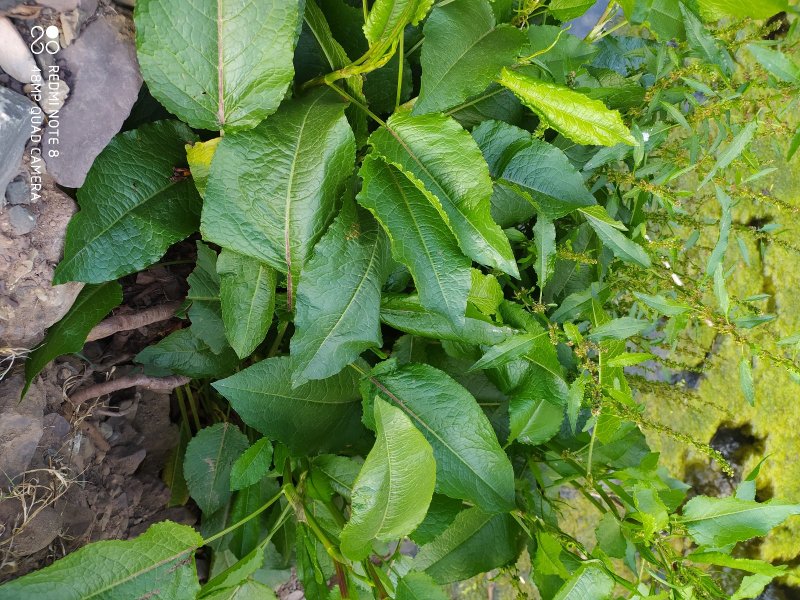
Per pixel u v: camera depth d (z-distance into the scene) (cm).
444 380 52
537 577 53
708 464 91
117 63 42
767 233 52
